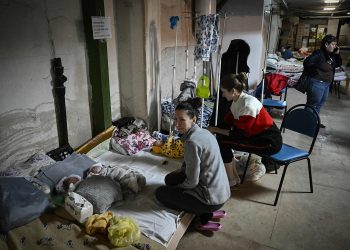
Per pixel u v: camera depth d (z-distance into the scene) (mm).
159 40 3270
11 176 1976
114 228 1621
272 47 8930
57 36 2342
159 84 3428
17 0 1969
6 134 2029
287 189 2553
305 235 1995
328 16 13070
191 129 1822
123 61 3117
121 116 3342
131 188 2115
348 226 2086
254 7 4938
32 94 2186
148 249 1625
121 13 2943
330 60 3688
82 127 2803
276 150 2252
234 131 2293
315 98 3814
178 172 2062
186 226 1947
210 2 4324
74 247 1593
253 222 2123
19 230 1686
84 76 2721
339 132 4031
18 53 2027
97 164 2342
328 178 2748
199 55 3207
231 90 2217
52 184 2107
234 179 2502
